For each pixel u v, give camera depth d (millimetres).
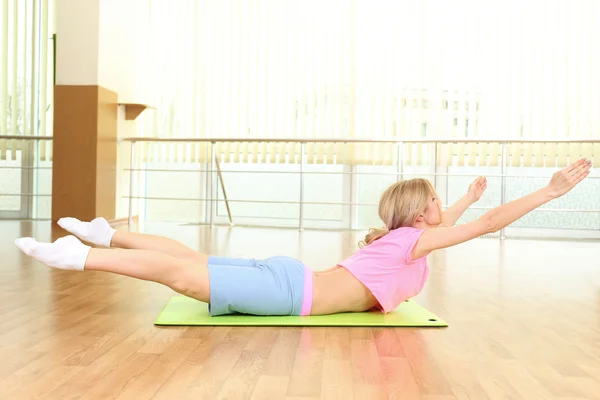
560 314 1660
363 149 4555
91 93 4141
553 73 4402
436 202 1589
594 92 4383
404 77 4527
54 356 1168
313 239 3713
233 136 4668
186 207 4910
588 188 4438
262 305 1495
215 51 4652
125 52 4578
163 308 1621
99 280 2047
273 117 4625
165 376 1058
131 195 4512
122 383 1016
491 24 4445
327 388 1012
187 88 4680
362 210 4738
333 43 4555
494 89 4457
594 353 1261
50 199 4809
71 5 4148
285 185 4816
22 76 4730
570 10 4383
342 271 1560
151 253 1414
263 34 4605
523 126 4445
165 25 4676
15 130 4746
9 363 1120
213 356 1186
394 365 1152
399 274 1547
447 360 1193
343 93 4559
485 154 4488
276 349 1247
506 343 1335
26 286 1917
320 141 4418
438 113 4504
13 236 3387
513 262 2822
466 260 2871
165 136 4699
